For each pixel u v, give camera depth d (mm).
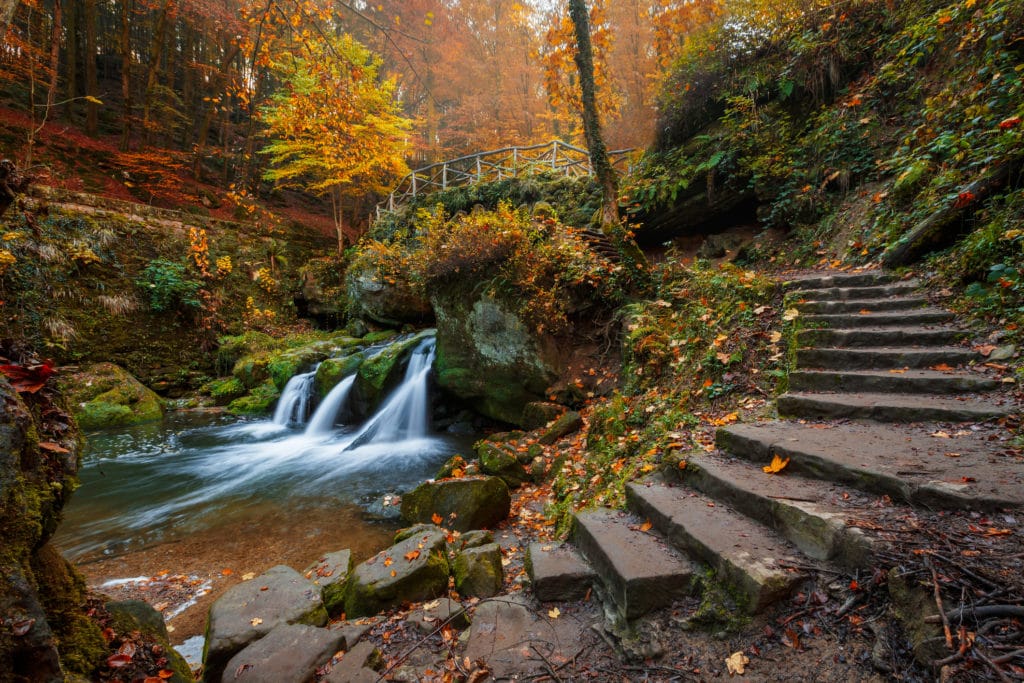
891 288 4531
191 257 12766
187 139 17953
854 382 3473
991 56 4672
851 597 1579
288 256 15109
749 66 8180
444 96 21391
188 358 12062
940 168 5383
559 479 4418
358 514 4875
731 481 2432
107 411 9086
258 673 2035
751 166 7684
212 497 5457
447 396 8508
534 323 6730
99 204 11578
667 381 4953
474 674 1837
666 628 1842
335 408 9102
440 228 8055
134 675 1672
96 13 16609
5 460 1306
